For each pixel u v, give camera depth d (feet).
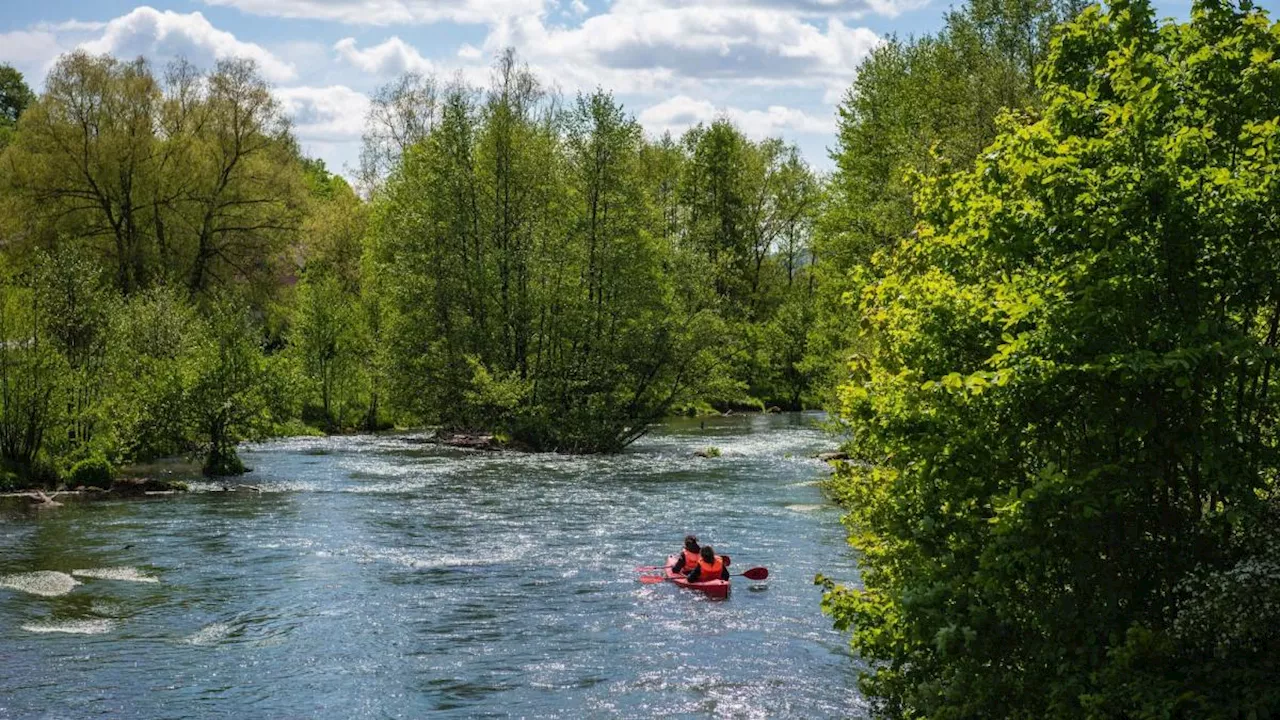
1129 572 28.55
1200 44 30.04
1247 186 26.99
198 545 75.97
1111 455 28.32
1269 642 25.35
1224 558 27.53
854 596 34.68
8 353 102.68
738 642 53.26
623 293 157.38
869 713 42.11
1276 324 28.12
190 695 44.78
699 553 67.62
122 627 54.65
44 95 177.68
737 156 264.72
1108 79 31.42
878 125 148.56
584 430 149.79
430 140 161.89
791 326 250.98
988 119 111.75
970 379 27.14
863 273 39.01
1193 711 25.22
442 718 42.68
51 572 66.08
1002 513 27.86
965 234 31.78
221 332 117.70
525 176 161.17
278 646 51.98
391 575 67.56
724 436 176.35
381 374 162.40
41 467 104.01
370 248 191.93
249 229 190.70
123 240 180.34
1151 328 27.32
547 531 83.46
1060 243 29.19
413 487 108.58
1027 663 29.43
